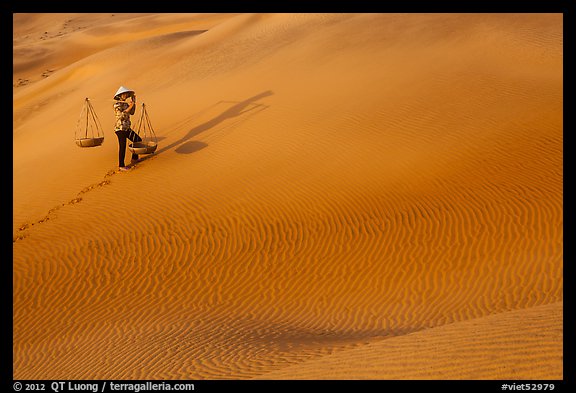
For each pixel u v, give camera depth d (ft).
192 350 58.90
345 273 73.77
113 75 192.44
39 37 485.56
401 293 69.05
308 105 112.88
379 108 106.52
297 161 95.66
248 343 59.16
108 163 108.99
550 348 37.27
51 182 106.22
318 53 141.59
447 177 86.02
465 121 98.78
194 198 90.53
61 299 74.18
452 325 48.26
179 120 120.47
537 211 77.46
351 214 82.17
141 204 91.30
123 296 73.87
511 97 104.88
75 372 57.82
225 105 122.11
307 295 71.05
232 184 92.53
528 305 62.34
